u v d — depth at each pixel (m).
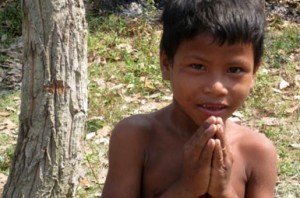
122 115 6.77
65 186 4.25
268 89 7.26
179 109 2.36
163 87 7.45
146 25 9.15
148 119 2.42
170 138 2.38
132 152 2.37
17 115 6.88
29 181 4.21
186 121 2.36
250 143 2.43
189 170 2.19
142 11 9.73
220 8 2.16
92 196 5.24
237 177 2.40
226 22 2.13
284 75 7.72
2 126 6.61
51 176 4.19
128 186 2.36
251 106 6.89
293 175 5.52
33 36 3.99
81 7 4.10
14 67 8.17
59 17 3.98
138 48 8.55
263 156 2.42
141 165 2.38
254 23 2.18
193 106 2.20
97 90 7.29
